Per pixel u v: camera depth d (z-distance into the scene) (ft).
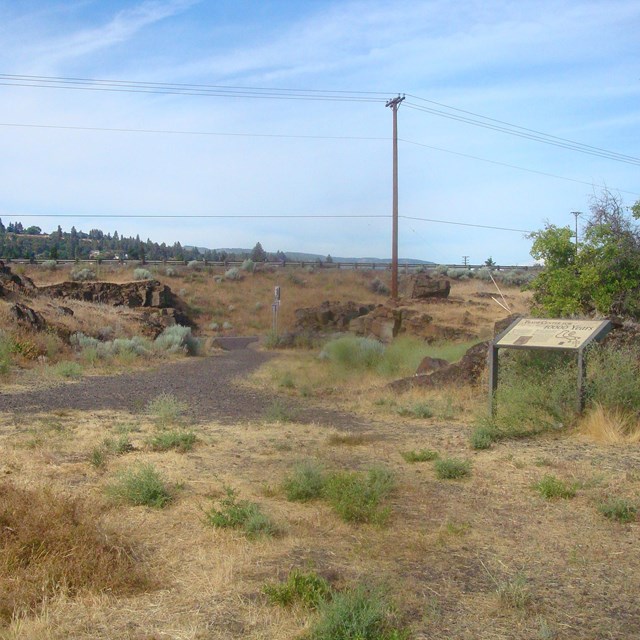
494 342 40.52
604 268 59.26
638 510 24.77
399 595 17.47
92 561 18.25
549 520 24.08
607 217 60.80
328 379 68.33
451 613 16.75
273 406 48.83
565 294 60.75
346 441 37.27
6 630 15.24
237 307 199.52
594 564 20.18
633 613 17.03
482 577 19.06
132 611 16.43
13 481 26.84
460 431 40.73
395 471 30.42
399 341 96.07
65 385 62.90
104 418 44.34
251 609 16.42
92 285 171.12
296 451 34.68
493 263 251.39
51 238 531.09
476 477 29.63
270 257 345.10
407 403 50.96
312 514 24.07
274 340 127.44
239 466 31.24
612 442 35.91
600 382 38.68
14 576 17.47
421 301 140.46
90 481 27.58
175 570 18.94
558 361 42.14
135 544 20.57
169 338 108.99
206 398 56.49
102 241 556.92
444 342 99.04
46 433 37.42
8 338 77.30
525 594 17.72
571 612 17.01
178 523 22.76
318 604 16.43
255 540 21.08
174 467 30.40
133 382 67.41
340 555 20.38
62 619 15.88
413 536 22.17
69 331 97.81
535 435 37.93
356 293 214.90
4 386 59.88
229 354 115.65
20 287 111.86
